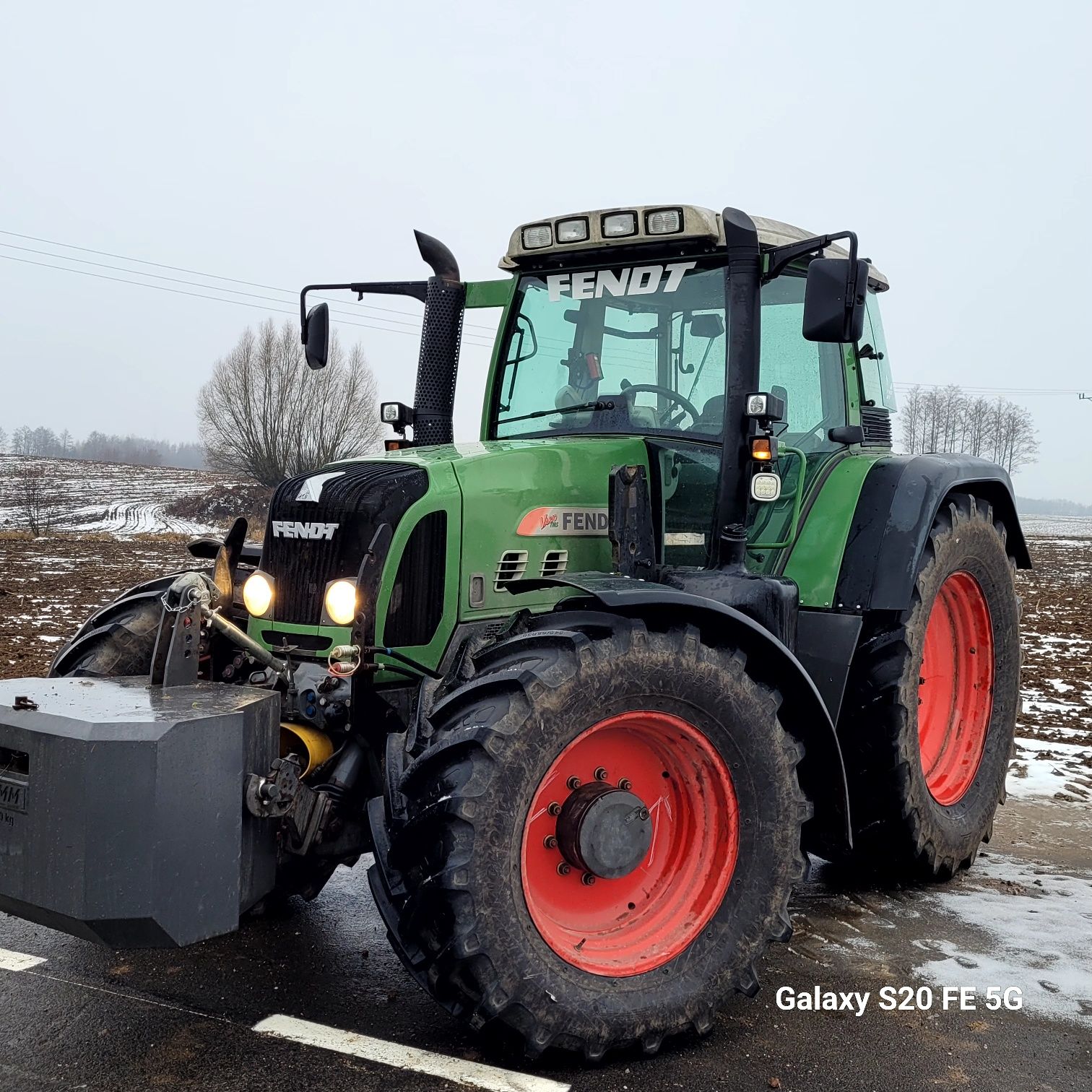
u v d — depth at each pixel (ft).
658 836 10.40
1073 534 174.50
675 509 12.50
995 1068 9.27
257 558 13.91
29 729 8.45
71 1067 8.89
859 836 13.48
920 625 13.26
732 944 9.91
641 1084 8.93
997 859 15.23
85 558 71.87
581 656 9.24
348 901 13.05
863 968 11.34
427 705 10.00
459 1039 9.57
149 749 8.18
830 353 14.64
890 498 13.41
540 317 13.84
